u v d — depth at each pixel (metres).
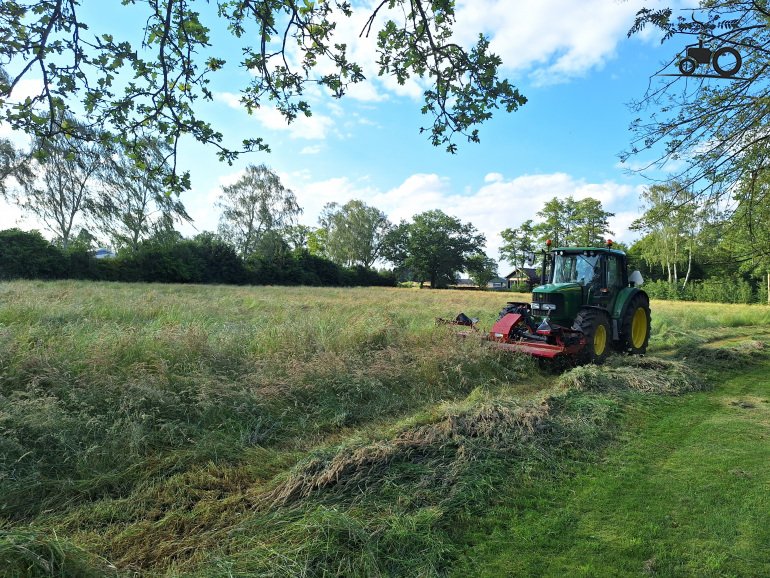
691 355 8.23
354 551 2.47
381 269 74.94
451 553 2.53
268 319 9.02
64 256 29.08
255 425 4.20
